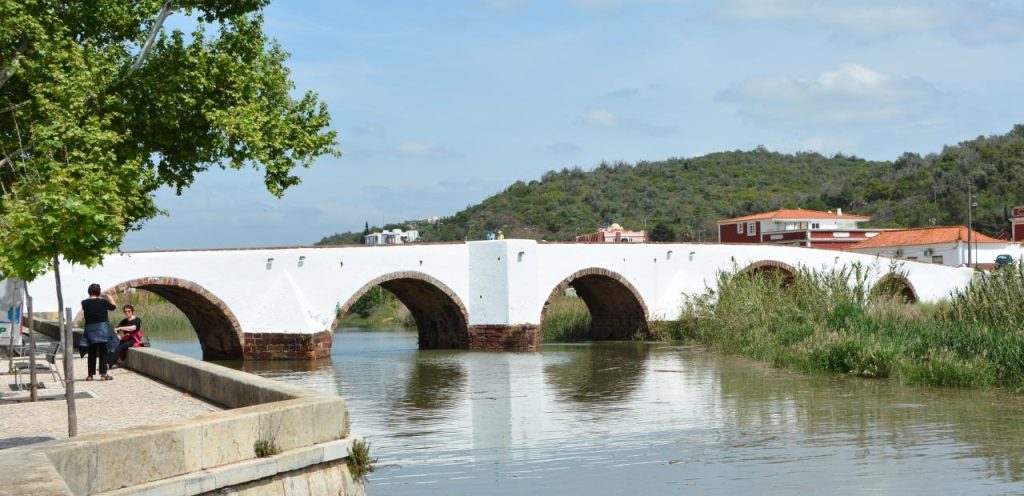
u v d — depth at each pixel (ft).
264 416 31.30
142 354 65.41
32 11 65.77
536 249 137.28
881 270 172.45
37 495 17.56
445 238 367.45
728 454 54.80
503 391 85.56
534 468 51.72
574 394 82.58
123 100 69.51
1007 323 90.02
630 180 407.44
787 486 47.06
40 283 106.22
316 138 76.79
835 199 358.02
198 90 71.72
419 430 64.44
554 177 417.08
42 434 40.42
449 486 47.73
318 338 119.75
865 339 91.56
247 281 118.52
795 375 91.09
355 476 34.45
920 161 371.35
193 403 48.65
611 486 47.44
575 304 173.27
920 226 297.74
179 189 76.43
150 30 73.36
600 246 145.69
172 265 113.29
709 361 108.58
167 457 27.96
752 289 127.75
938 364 81.35
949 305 105.09
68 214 35.47
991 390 77.92
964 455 53.47
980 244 228.02
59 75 60.29
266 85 75.72
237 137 71.67
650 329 149.48
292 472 31.78
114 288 109.09
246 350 117.80
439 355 126.31
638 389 84.74
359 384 91.91
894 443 57.11
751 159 441.27
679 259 154.51
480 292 136.26
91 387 57.67
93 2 70.44
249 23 76.69
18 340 66.23
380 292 228.84
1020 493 45.24
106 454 26.16
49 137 54.54
